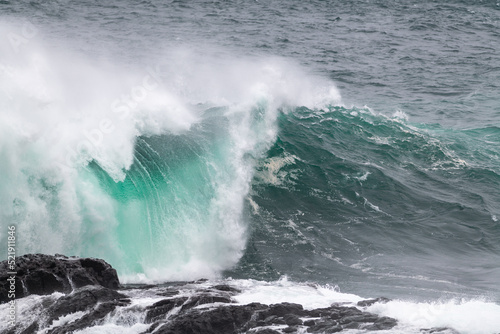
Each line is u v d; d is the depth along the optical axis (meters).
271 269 57.97
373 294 51.44
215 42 170.25
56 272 43.19
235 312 37.34
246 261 59.78
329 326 35.75
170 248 60.12
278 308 38.34
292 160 78.25
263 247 61.94
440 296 50.53
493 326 35.34
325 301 42.59
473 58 170.62
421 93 130.00
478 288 52.44
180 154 68.44
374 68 152.50
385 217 69.00
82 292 40.59
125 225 59.03
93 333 35.41
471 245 63.97
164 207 62.59
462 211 70.69
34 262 43.62
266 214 68.06
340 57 163.00
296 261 59.38
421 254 61.66
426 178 79.31
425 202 72.75
